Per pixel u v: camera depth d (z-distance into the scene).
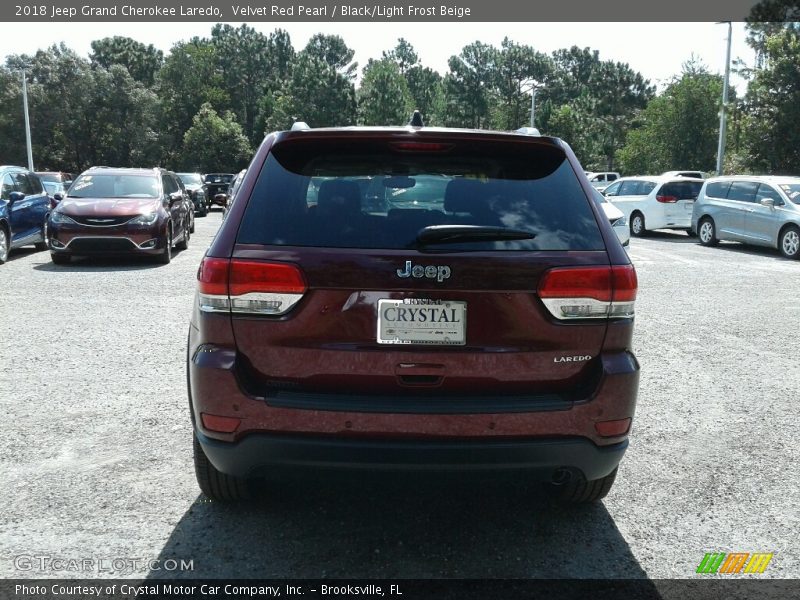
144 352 6.57
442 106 99.38
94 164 75.44
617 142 83.56
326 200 2.96
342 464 2.82
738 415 5.16
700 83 44.00
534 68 94.12
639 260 14.80
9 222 12.96
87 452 4.23
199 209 29.06
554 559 3.15
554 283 2.85
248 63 112.56
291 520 3.47
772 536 3.40
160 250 12.70
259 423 2.83
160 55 108.44
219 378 2.83
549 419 2.84
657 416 5.12
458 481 2.89
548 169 3.15
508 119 89.56
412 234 2.86
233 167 79.81
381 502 3.69
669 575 3.04
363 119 92.25
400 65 124.25
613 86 83.12
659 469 4.19
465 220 2.92
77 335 7.22
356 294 2.81
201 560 3.08
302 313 2.82
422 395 2.85
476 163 3.14
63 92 72.38
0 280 10.84
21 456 4.16
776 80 25.19
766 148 25.73
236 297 2.84
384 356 2.82
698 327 8.16
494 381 2.87
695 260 14.85
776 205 15.84
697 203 18.48
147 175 13.94
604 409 2.89
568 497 3.61
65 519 3.42
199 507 3.58
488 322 2.84
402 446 2.78
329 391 2.87
